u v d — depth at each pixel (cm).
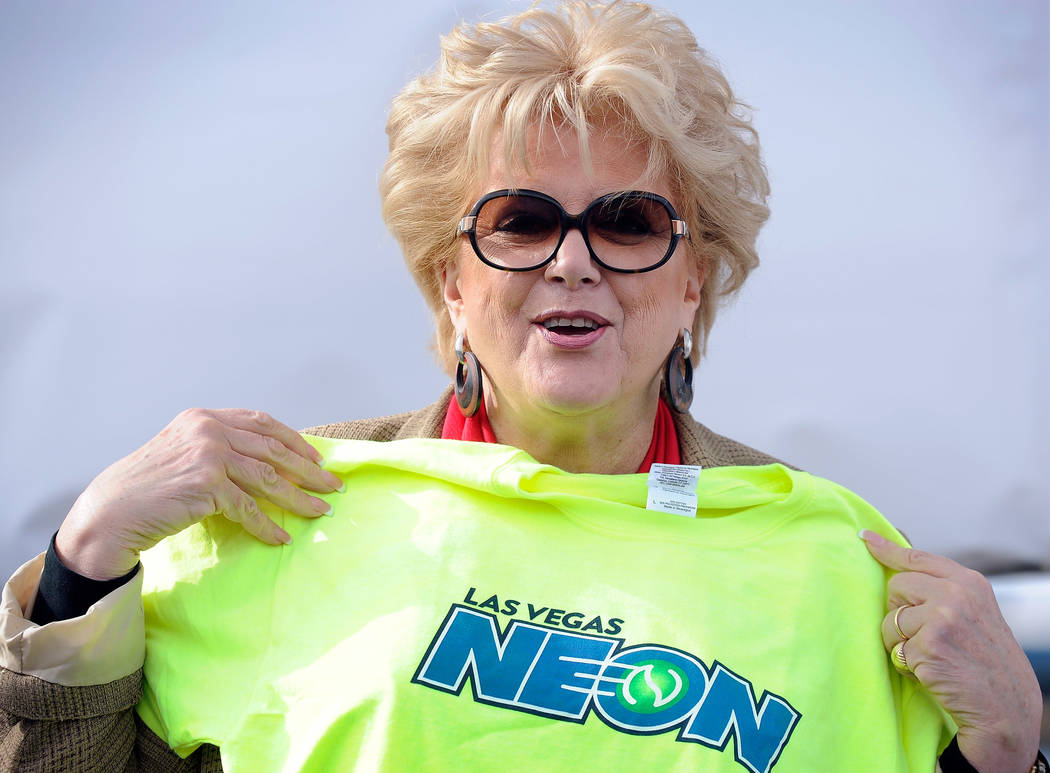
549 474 188
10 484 309
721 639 170
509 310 190
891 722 173
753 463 230
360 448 190
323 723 163
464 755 160
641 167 193
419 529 180
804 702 168
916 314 315
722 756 159
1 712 168
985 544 312
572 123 185
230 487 176
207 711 171
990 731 172
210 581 181
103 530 168
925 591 177
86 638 164
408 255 222
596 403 186
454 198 206
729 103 214
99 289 312
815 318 319
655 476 187
